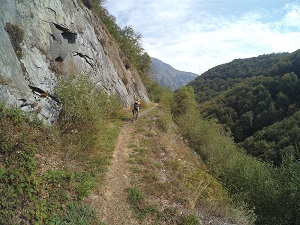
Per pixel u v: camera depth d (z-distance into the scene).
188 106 32.88
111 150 10.62
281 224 11.95
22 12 9.86
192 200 8.18
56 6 12.64
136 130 15.20
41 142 7.79
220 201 9.54
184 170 10.98
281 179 13.60
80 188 6.68
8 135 6.28
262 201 13.42
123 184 8.02
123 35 42.97
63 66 13.01
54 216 5.44
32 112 8.44
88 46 18.31
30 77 9.32
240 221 8.25
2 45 7.88
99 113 11.57
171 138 15.55
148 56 57.28
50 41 11.66
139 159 10.16
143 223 6.48
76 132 9.80
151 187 8.12
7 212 4.61
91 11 24.58
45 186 6.06
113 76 25.42
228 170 16.89
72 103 10.49
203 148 20.41
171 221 6.82
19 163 5.80
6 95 7.45
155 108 30.36
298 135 36.47
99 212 6.30
